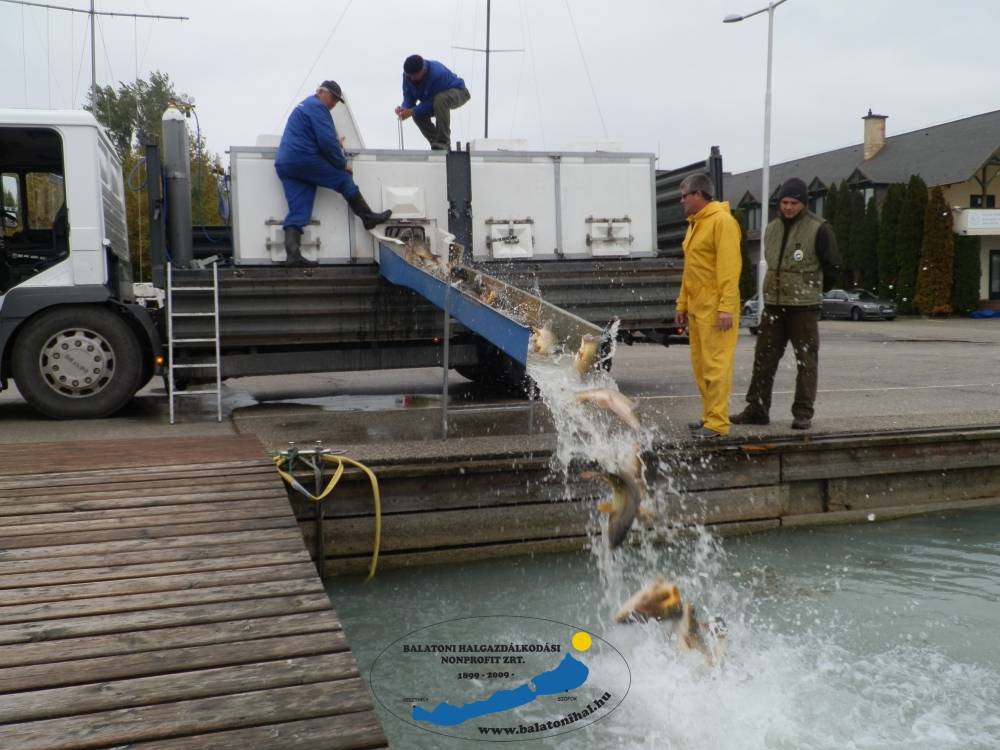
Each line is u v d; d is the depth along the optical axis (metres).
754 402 6.75
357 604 4.98
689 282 6.20
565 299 8.71
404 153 8.59
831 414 7.33
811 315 6.42
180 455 5.61
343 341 8.27
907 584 5.14
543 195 9.01
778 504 6.25
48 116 7.59
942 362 13.28
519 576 5.43
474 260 8.76
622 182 9.24
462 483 5.67
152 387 11.08
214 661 2.89
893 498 6.54
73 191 7.65
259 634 3.08
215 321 7.72
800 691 3.91
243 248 8.28
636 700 3.84
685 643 4.38
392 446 5.89
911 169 43.28
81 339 7.67
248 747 2.41
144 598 3.39
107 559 3.79
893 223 38.31
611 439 5.46
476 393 9.95
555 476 5.82
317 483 5.34
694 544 5.95
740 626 4.57
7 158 7.68
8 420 7.71
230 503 4.58
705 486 6.05
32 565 3.72
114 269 8.34
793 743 3.49
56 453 5.68
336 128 8.54
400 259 7.43
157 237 7.90
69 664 2.86
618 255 9.23
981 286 39.72
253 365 8.09
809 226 6.37
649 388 9.71
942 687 3.92
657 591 4.56
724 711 3.72
